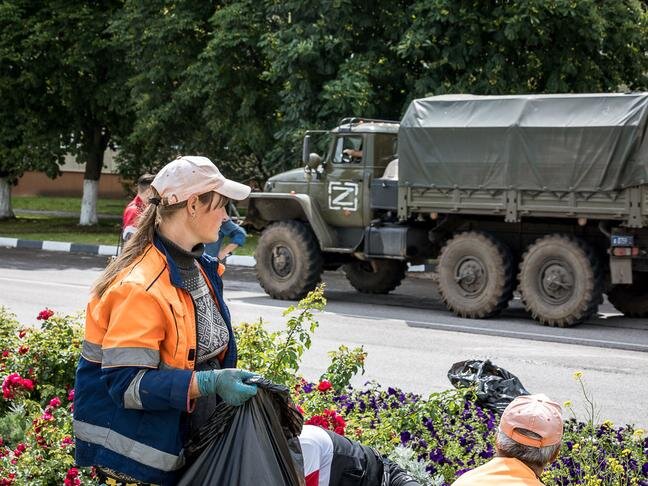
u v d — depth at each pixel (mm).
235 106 21812
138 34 22891
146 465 3062
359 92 18234
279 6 19656
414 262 15328
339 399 5867
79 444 3154
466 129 13531
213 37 21844
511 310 14867
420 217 14594
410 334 11961
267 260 15391
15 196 42719
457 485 3543
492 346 11172
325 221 15250
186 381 2977
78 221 31391
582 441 5457
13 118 27422
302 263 15070
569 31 18156
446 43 18125
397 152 14688
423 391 8586
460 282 13742
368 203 14820
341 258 15922
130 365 2979
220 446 3082
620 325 13328
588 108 12734
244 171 23719
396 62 19203
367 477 3676
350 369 6262
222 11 20750
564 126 12758
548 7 17172
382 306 14875
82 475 4621
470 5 17922
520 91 18156
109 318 3070
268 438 3096
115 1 26328
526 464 3533
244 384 3027
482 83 17984
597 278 12797
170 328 3047
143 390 2965
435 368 9695
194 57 22672
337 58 19094
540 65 18594
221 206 3186
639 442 5613
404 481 3754
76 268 19438
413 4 18656
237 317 13047
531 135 13023
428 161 13938
